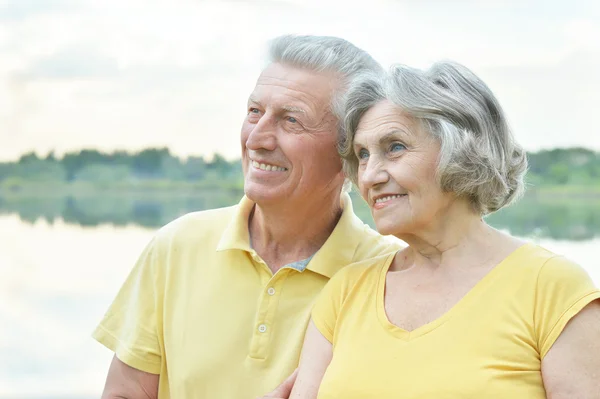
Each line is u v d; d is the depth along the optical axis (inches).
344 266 92.5
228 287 92.8
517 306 72.9
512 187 81.7
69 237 361.1
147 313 96.0
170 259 96.3
